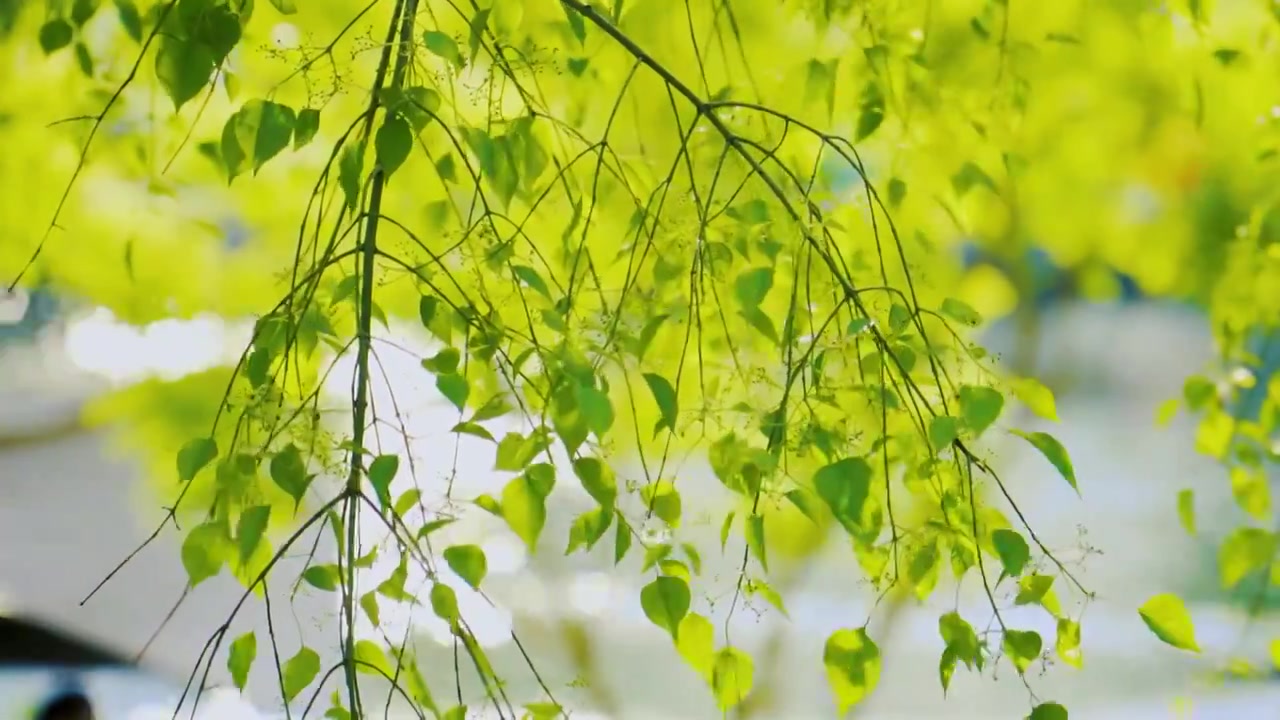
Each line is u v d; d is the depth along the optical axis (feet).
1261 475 14.26
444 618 11.98
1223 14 14.35
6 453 16.11
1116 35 14.19
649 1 13.96
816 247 12.28
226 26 12.09
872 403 12.40
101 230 14.52
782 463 12.50
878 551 12.51
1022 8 14.17
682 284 12.82
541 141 12.57
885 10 13.73
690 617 12.23
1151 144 14.48
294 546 14.62
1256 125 14.29
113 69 13.85
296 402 12.45
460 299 13.05
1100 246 14.82
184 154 14.25
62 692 15.74
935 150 14.01
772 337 12.23
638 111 14.03
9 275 14.55
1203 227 14.58
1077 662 12.37
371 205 12.07
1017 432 12.20
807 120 13.76
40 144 14.26
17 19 13.94
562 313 12.31
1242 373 14.34
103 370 14.88
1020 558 12.19
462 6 13.66
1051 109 14.43
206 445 11.89
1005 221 14.67
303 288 12.50
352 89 14.05
